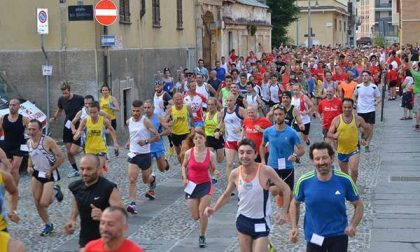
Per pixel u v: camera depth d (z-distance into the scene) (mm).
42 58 22484
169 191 15227
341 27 85688
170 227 12148
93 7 21938
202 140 11102
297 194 7816
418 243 10836
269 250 8688
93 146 14758
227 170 14820
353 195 7719
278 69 35812
